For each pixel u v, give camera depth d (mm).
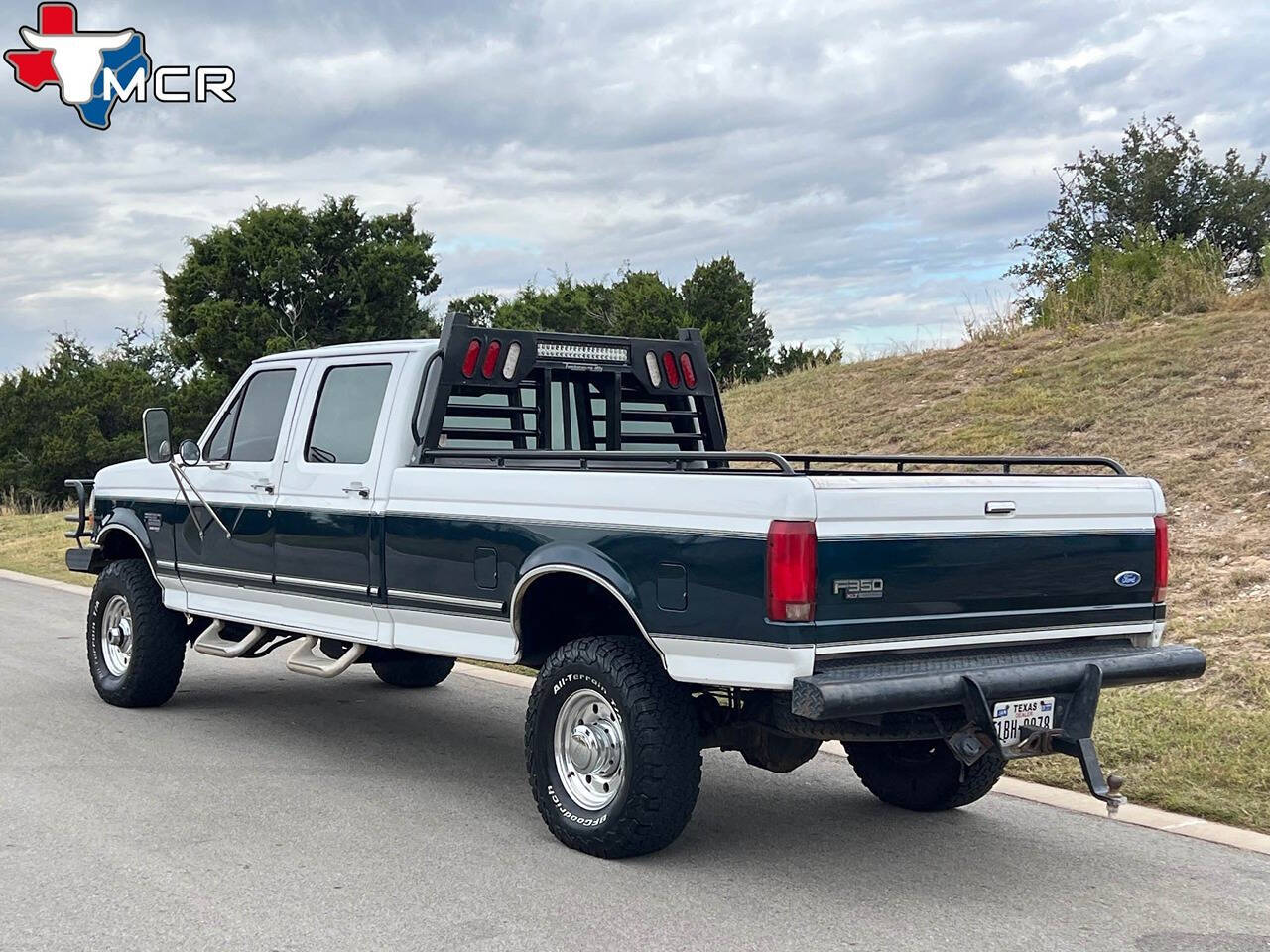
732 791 6633
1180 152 29156
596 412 7102
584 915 4691
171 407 37406
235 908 4715
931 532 5020
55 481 35469
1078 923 4688
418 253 40719
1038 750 5062
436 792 6441
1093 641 5609
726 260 40000
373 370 6773
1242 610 8500
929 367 17391
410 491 6320
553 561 5500
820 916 4727
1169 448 11891
